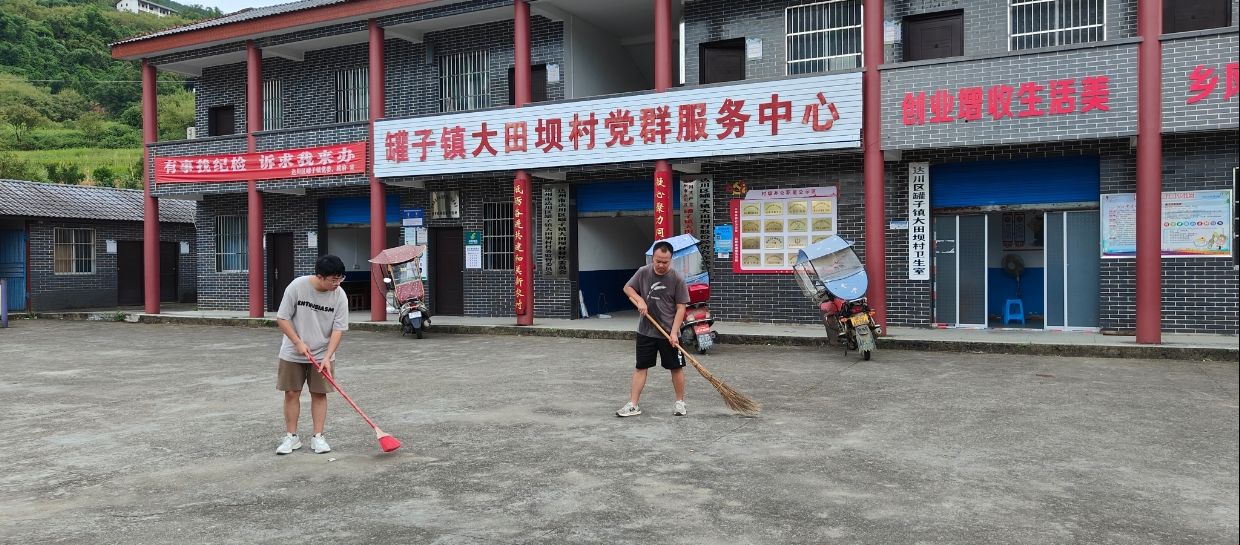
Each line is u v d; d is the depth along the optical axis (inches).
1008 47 528.4
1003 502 193.6
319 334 249.8
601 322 635.5
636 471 222.7
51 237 909.2
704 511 188.7
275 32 703.1
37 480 224.2
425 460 238.1
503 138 612.4
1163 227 495.8
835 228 574.6
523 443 256.7
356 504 197.5
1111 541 167.9
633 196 657.6
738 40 607.2
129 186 2054.6
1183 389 340.8
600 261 705.0
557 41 665.6
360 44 745.6
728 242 606.9
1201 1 494.9
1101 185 512.1
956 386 352.2
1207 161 485.7
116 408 328.8
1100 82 455.2
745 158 548.4
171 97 2967.5
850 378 376.5
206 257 836.6
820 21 576.4
